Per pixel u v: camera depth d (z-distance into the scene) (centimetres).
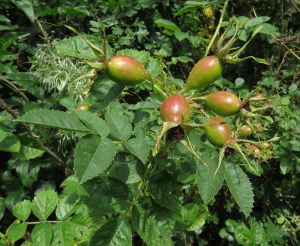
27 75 21
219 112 12
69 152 23
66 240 12
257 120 21
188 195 18
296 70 27
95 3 24
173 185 11
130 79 11
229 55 12
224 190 26
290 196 27
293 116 21
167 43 25
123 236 10
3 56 22
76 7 23
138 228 10
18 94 23
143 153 9
